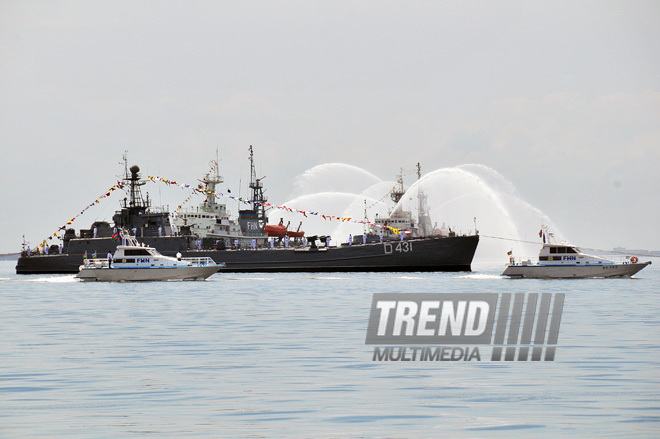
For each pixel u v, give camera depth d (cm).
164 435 5394
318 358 8625
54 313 14700
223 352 9138
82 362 8450
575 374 7569
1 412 6081
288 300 17388
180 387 7019
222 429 5547
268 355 8862
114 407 6247
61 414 6016
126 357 8794
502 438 5288
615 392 6706
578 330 11175
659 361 8250
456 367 8019
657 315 13375
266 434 5412
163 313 14462
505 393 6706
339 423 5700
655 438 5278
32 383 7244
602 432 5431
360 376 7519
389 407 6194
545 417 5847
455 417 5862
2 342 10250
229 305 16188
